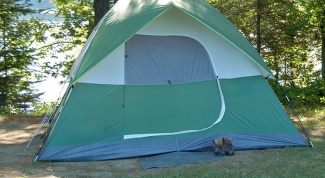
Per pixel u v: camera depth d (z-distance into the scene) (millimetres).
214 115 6816
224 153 6453
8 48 13953
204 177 5523
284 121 6949
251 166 5969
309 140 6969
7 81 13492
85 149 6309
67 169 5914
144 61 6773
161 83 6773
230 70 6992
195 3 7109
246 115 6867
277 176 5543
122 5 7223
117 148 6402
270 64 14328
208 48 6949
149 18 6484
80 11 15688
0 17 13461
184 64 6910
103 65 6570
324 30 12344
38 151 6805
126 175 5656
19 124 9555
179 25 6902
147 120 6605
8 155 6730
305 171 5746
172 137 6613
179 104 6750
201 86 6859
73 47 15977
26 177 5551
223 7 13055
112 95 6535
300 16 12336
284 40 13578
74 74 7031
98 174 5703
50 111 9742
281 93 11680
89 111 6418
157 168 5969
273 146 6816
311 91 11359
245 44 7012
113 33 6621
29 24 14930
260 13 12984
